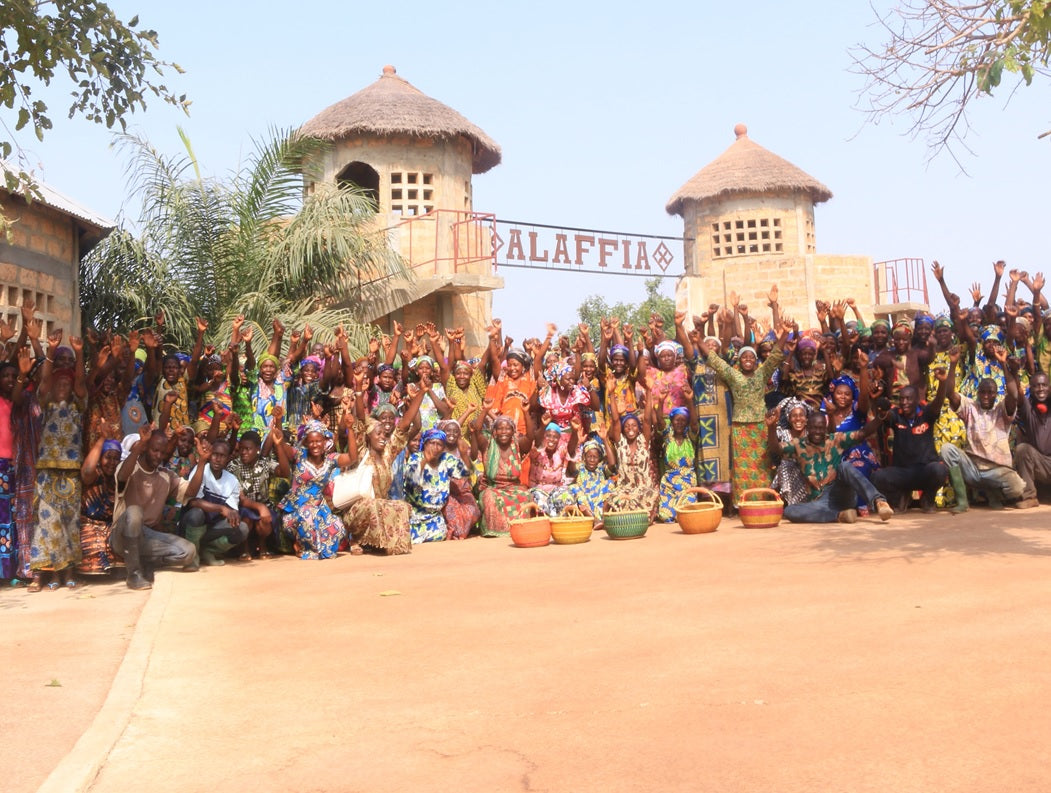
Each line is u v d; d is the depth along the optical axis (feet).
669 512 37.86
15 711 16.17
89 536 29.17
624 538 33.58
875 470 35.24
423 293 62.59
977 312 37.52
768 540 30.58
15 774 13.33
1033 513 33.60
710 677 15.66
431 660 17.69
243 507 32.73
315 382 37.37
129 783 12.50
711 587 23.15
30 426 28.53
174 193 57.52
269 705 15.43
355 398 35.06
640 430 37.47
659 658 16.94
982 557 25.00
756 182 91.40
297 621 21.65
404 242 66.39
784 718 13.56
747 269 89.15
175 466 32.55
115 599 26.63
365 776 12.40
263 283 57.82
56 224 45.50
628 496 35.37
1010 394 34.94
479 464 39.06
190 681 16.88
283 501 33.58
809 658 16.40
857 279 87.92
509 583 25.49
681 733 13.23
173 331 53.78
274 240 59.72
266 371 35.83
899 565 24.52
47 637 21.74
